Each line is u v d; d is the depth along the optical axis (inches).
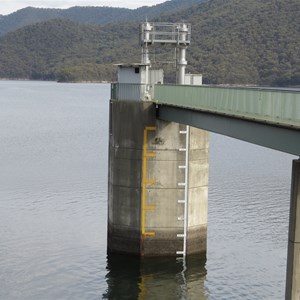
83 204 1836.9
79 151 3083.2
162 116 1317.7
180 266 1334.9
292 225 845.2
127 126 1349.7
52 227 1594.5
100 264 1337.4
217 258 1380.4
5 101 7514.8
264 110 912.3
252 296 1179.9
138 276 1275.8
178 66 1441.9
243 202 1883.6
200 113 1126.4
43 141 3501.5
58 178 2256.4
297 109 831.1
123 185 1369.3
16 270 1289.4
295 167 836.0
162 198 1362.0
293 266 845.8
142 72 1369.3
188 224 1381.6
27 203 1846.7
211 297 1179.3
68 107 6520.7
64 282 1235.9
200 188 1392.7
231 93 1009.5
